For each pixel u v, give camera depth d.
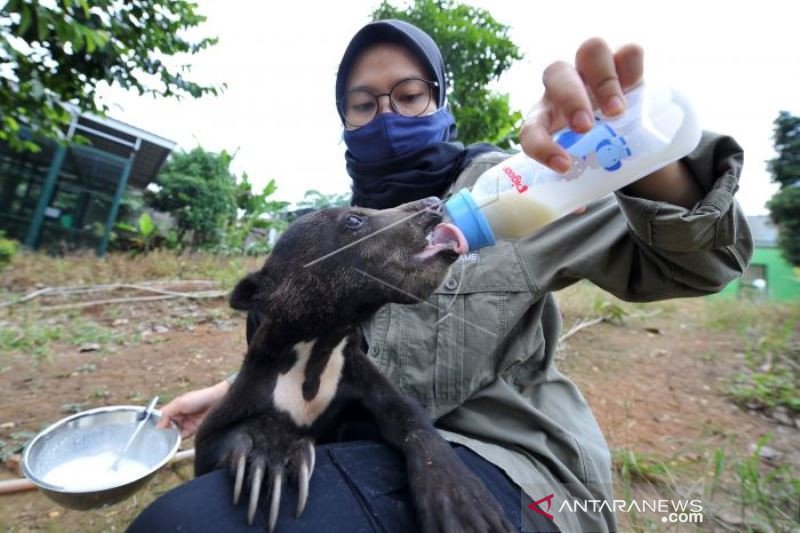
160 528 1.46
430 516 1.54
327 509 1.56
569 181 1.51
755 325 6.79
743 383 5.08
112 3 5.57
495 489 1.74
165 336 7.04
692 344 6.29
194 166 20.25
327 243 2.03
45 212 15.88
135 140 17.39
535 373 2.36
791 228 9.19
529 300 2.04
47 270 11.38
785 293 10.27
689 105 1.40
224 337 7.07
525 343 2.14
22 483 3.33
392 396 2.03
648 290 1.91
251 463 1.70
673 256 1.68
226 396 2.16
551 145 1.23
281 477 1.65
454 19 11.48
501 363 2.12
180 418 2.81
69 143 6.80
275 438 1.88
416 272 1.89
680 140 1.40
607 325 7.13
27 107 5.97
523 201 1.56
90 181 17.27
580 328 6.74
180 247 17.33
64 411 4.55
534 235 2.16
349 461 1.80
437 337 2.13
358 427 2.28
